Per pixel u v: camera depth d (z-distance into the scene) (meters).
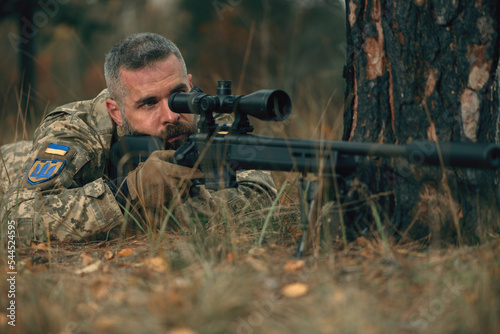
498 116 2.59
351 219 2.66
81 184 3.37
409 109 2.58
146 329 1.90
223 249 2.64
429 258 2.35
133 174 3.02
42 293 2.24
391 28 2.57
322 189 2.47
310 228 2.47
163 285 2.26
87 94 11.62
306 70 9.15
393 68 2.59
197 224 3.07
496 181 2.57
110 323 1.96
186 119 3.29
